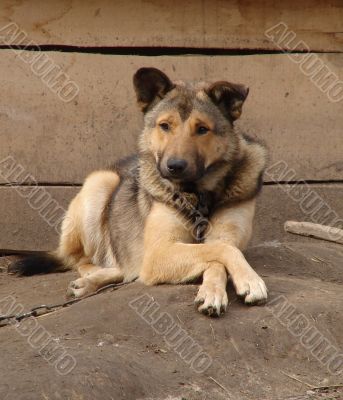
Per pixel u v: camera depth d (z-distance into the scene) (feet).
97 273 35.73
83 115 44.24
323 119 44.52
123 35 43.98
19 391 22.68
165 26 43.98
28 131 44.16
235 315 28.66
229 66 44.24
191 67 44.14
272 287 31.14
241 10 44.01
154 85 33.42
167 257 31.73
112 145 44.39
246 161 33.86
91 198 39.60
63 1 43.60
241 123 44.39
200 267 30.81
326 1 43.98
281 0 43.96
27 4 43.52
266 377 26.22
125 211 37.04
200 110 32.01
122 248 36.55
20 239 44.39
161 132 32.30
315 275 35.29
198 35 44.11
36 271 41.14
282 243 39.96
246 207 34.12
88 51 44.24
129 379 24.27
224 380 25.80
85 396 22.94
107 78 44.11
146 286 32.09
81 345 26.50
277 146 44.45
